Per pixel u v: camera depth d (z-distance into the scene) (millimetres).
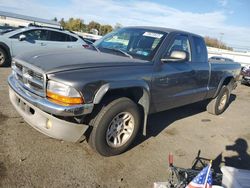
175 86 4426
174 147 4305
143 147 4109
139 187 3123
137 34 4543
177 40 4508
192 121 5797
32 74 3230
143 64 3809
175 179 2682
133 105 3584
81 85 2969
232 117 6711
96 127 3303
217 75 5785
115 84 3271
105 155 3570
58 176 3070
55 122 3047
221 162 4027
